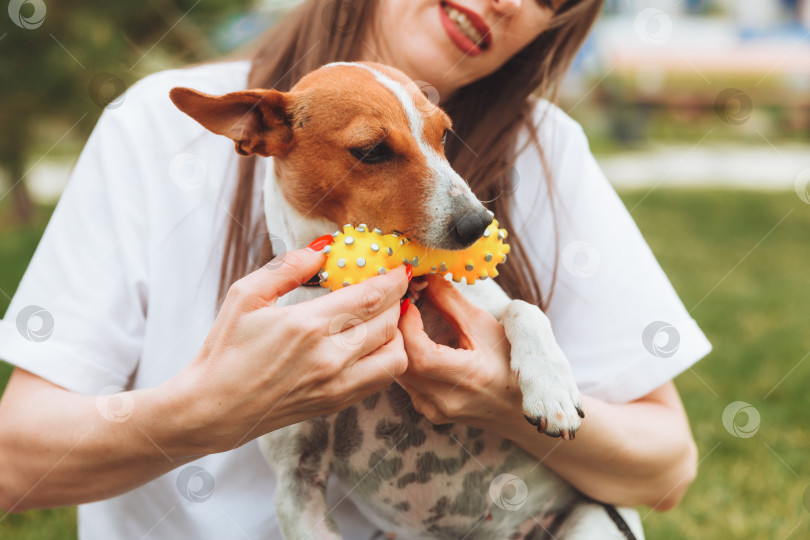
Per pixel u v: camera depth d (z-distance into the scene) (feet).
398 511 2.45
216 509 2.42
